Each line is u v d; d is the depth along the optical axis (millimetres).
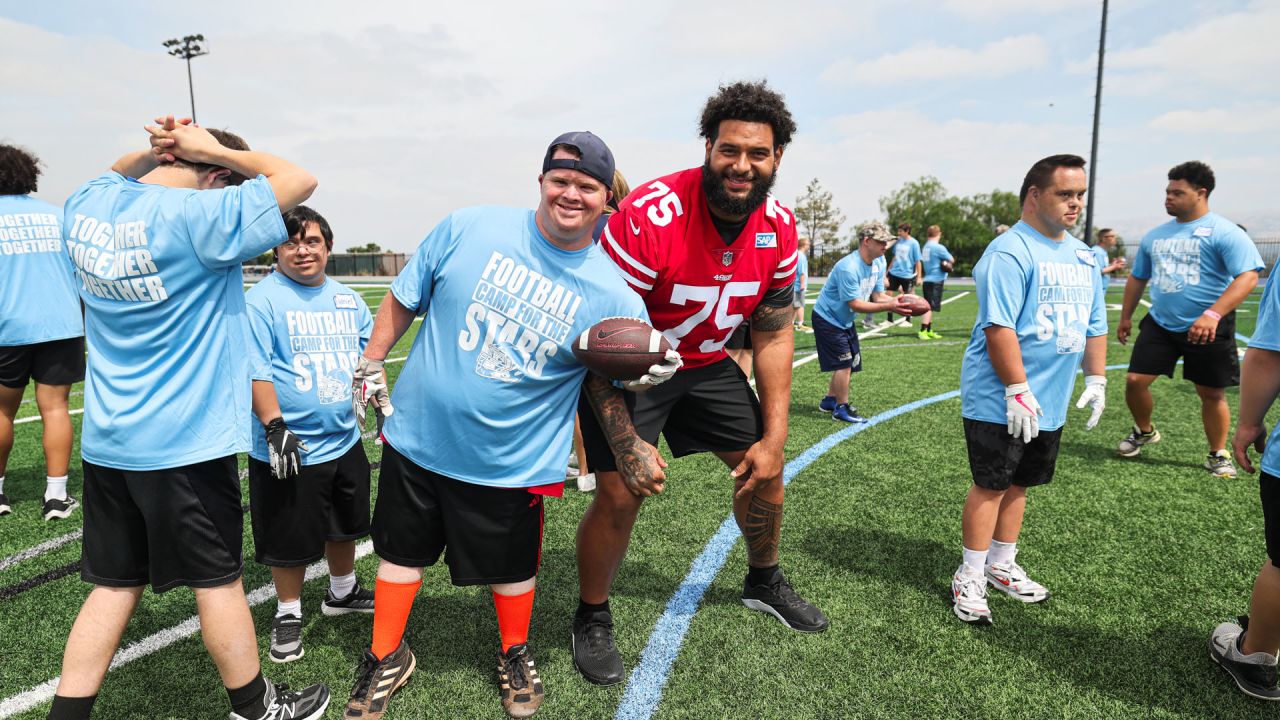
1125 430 5535
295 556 2396
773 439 2467
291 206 1845
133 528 1836
